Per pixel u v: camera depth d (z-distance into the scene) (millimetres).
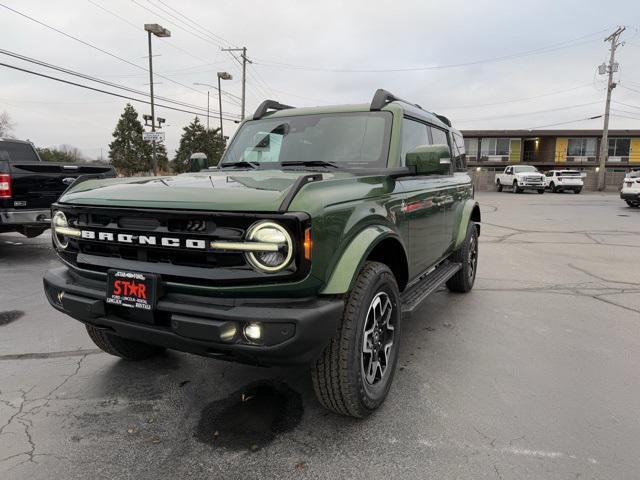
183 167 56562
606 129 35406
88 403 2990
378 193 2957
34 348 3896
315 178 2428
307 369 3502
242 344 2203
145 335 2471
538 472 2314
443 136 4961
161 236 2357
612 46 34531
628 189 18766
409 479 2266
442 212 4410
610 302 5395
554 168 47906
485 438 2611
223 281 2246
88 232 2592
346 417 2822
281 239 2164
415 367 3553
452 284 5645
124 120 52125
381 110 3734
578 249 9242
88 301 2559
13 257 7906
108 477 2270
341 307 2391
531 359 3721
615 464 2381
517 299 5516
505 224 13688
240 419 2807
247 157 3957
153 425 2734
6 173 7020
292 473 2311
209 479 2262
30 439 2584
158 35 30453
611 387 3242
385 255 3229
